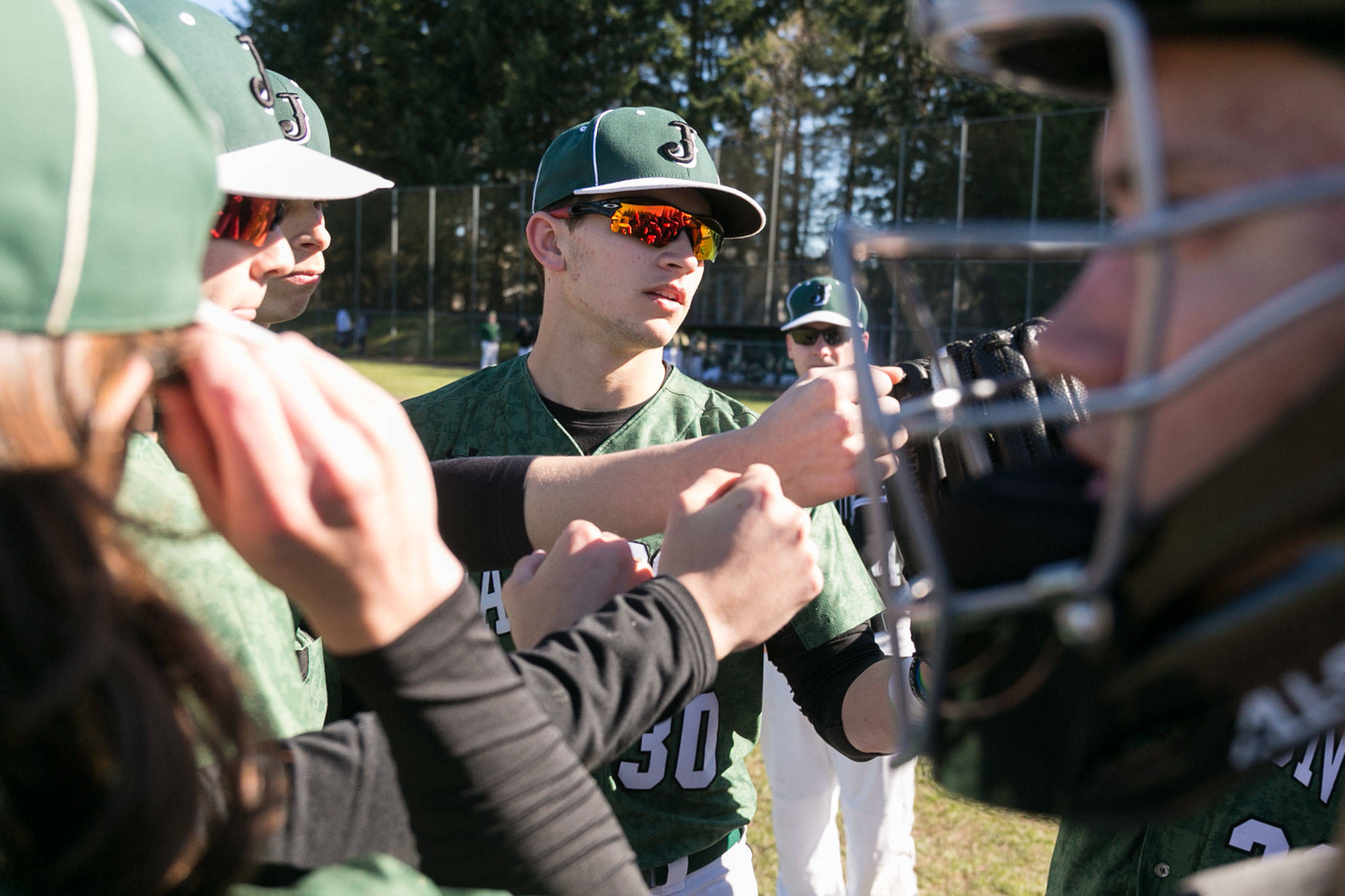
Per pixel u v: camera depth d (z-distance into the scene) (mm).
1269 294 458
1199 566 485
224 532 597
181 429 583
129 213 494
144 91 514
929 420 665
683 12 35844
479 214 30516
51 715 436
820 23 35750
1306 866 768
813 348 4883
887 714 1686
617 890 692
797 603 911
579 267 2242
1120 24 469
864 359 629
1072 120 23250
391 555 595
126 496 953
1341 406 439
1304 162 453
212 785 702
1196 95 480
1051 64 602
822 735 1855
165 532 526
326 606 600
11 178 454
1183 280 489
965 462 1100
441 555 647
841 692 1812
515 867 654
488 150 32750
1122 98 503
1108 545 496
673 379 2412
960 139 24812
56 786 473
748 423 2369
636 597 880
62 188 467
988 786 599
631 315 2205
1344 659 492
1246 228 463
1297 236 448
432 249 31188
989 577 596
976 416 645
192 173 542
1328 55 441
